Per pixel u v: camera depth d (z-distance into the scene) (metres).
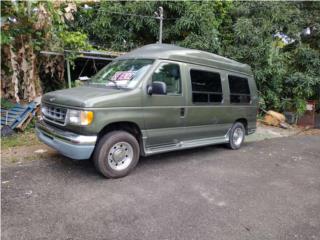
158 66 4.77
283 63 11.16
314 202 3.96
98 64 9.35
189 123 5.34
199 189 4.18
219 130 6.18
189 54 5.36
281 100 11.74
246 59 10.94
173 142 5.13
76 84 7.88
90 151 4.03
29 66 7.02
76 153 3.97
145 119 4.56
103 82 4.98
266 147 7.28
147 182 4.33
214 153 6.36
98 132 4.04
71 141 4.00
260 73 10.62
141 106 4.48
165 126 4.91
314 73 11.24
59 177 4.30
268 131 9.69
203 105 5.58
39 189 3.84
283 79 11.56
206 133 5.81
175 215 3.35
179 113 5.09
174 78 5.04
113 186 4.09
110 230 2.97
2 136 6.09
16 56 6.78
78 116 3.94
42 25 6.72
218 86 6.00
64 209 3.34
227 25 11.66
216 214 3.44
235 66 6.58
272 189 4.35
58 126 4.34
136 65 4.92
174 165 5.27
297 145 7.73
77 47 7.84
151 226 3.09
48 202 3.49
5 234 2.80
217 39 10.66
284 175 5.06
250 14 11.31
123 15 10.02
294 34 11.20
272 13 10.88
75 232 2.89
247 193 4.13
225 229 3.12
